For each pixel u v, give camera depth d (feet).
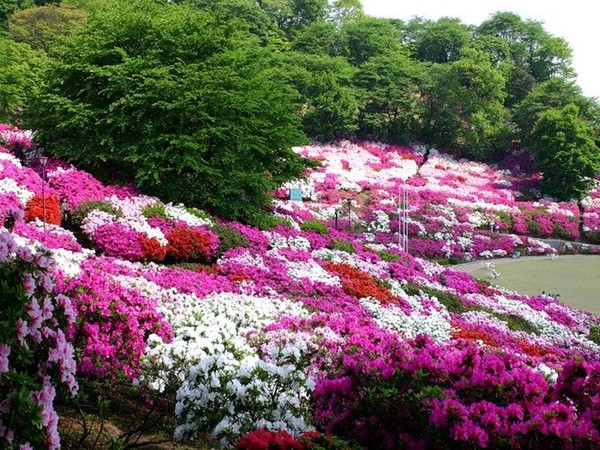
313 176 122.62
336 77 164.55
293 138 66.69
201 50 61.67
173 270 39.81
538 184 155.43
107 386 20.38
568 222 127.65
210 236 48.19
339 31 203.72
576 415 15.21
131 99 54.24
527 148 173.88
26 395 11.23
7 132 66.80
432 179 144.77
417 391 15.89
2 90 90.22
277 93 65.82
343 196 115.85
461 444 14.16
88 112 55.52
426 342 20.07
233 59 62.03
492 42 225.35
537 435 13.87
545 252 109.70
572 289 77.36
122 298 23.41
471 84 178.91
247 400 17.35
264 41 193.16
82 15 151.12
